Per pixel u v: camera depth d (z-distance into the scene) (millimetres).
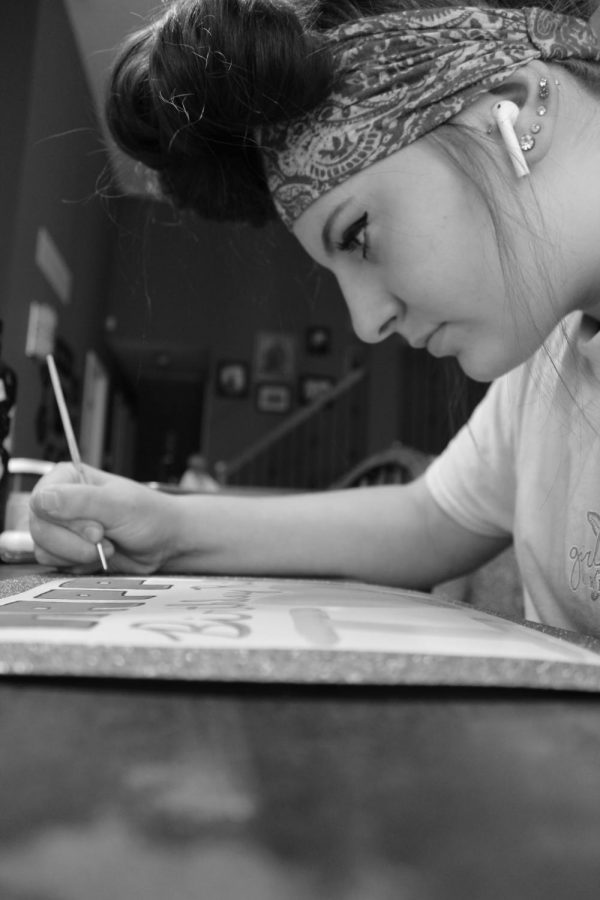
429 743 174
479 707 195
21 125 3025
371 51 425
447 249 437
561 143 452
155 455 10633
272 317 6961
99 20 3588
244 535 701
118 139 535
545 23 444
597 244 463
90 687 200
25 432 3232
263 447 6824
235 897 120
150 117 498
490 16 434
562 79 452
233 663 197
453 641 234
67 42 3514
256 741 173
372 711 191
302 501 745
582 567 580
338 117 431
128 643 210
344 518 733
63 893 120
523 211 443
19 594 412
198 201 558
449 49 426
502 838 137
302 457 6879
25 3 3080
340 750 169
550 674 201
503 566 991
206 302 6895
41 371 3438
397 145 428
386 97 424
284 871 127
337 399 6910
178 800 147
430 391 6695
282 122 442
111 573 676
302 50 412
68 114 3695
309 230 471
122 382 8086
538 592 655
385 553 732
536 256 451
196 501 718
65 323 4227
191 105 439
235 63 411
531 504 647
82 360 4941
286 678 193
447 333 476
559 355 638
